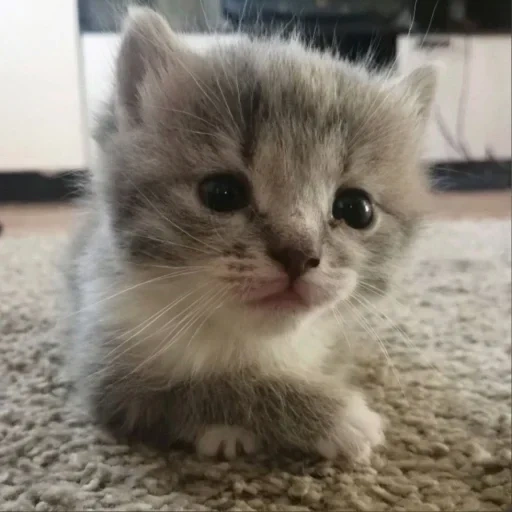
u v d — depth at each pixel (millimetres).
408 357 147
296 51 125
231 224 99
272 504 97
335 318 119
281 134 102
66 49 335
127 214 106
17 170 344
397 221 120
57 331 153
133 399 113
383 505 98
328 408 111
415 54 308
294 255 96
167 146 106
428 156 135
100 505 94
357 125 110
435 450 111
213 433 109
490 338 159
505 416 121
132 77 113
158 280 104
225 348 113
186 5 278
